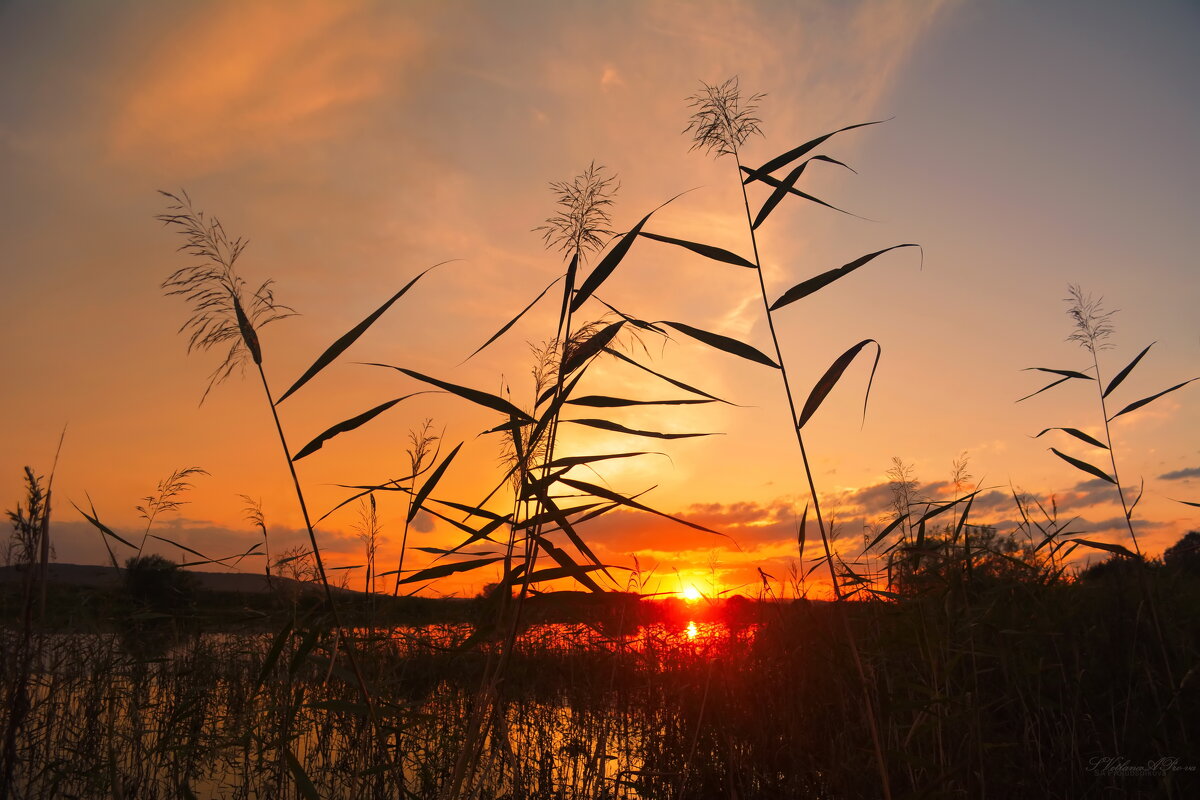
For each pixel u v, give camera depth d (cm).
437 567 251
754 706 470
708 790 446
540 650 588
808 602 355
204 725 468
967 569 351
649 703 532
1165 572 475
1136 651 421
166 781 430
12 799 370
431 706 363
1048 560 432
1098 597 468
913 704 294
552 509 240
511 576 242
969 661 395
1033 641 407
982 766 332
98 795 398
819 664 407
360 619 383
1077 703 396
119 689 445
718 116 294
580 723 533
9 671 328
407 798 265
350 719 430
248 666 485
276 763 392
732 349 255
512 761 324
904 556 361
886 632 326
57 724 459
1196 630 422
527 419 248
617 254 248
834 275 259
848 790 370
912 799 261
